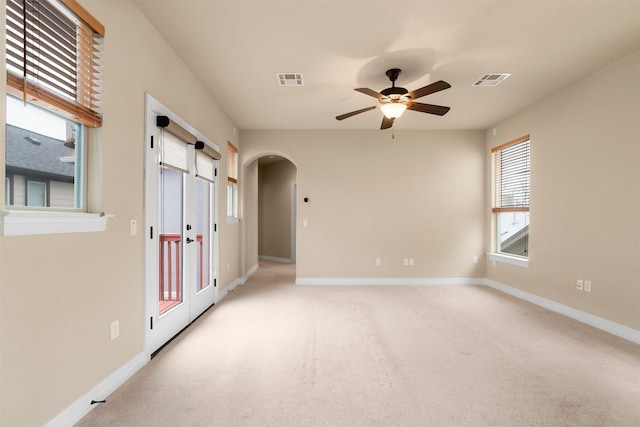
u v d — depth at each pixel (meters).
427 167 5.76
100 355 2.01
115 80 2.13
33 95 1.51
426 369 2.48
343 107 4.59
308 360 2.63
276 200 8.92
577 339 3.11
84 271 1.86
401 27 2.71
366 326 3.47
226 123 4.88
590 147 3.56
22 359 1.47
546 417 1.89
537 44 2.96
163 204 4.03
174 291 4.16
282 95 4.16
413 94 3.11
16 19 1.47
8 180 1.53
